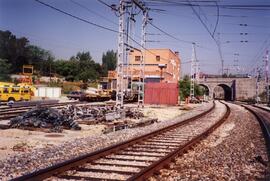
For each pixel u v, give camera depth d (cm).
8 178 996
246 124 2986
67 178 984
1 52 15462
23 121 2222
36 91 7356
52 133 2064
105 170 1076
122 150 1459
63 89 10575
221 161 1327
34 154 1346
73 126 2283
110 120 2816
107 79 7331
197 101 7869
